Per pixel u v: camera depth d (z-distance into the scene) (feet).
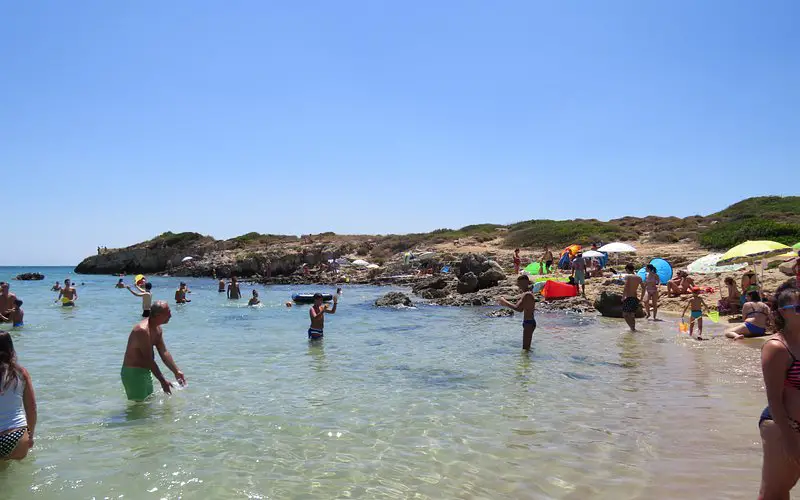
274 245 234.58
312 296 88.89
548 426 21.39
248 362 35.42
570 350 39.52
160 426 21.50
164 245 262.88
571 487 15.62
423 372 32.01
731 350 38.27
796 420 11.59
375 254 206.49
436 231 235.81
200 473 16.78
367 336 48.16
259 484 15.98
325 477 16.51
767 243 53.98
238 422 22.06
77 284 161.38
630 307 49.78
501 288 87.40
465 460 17.85
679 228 158.10
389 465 17.44
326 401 25.40
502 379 29.99
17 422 17.33
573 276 88.99
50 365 34.01
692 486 15.53
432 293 92.63
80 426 21.43
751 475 16.26
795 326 11.71
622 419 22.18
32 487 15.65
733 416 22.29
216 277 210.18
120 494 15.24
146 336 25.39
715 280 76.64
